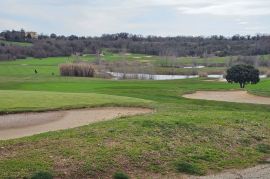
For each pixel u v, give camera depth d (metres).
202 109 27.77
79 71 88.31
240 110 29.59
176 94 42.22
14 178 11.75
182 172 13.93
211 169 14.53
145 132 17.17
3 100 28.38
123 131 17.06
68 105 27.30
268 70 117.94
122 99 31.69
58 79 72.06
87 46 192.50
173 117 20.53
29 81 64.00
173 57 160.62
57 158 13.44
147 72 118.62
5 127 20.84
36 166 12.60
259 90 48.78
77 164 13.11
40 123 22.06
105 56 167.75
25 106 26.38
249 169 14.90
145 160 14.29
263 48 185.88
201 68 135.38
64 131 17.34
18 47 169.00
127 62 138.88
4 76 83.12
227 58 162.75
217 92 47.91
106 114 25.03
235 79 63.41
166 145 15.92
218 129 19.06
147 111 26.03
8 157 13.36
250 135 19.16
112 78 90.88
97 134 16.52
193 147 16.27
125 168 13.52
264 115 24.67
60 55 174.25
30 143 15.07
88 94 34.19
